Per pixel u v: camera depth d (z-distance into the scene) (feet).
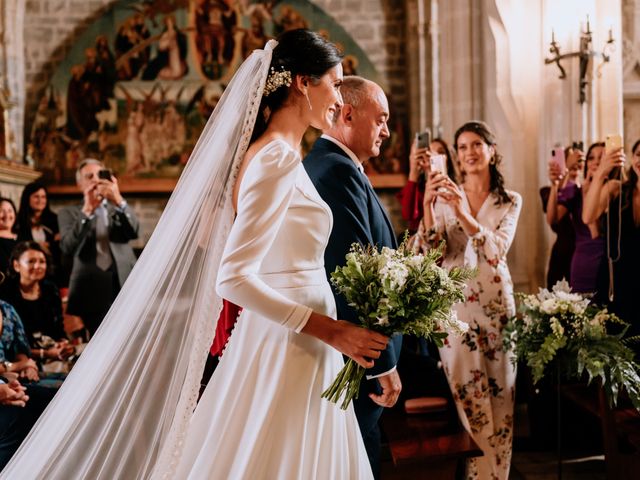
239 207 6.75
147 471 7.11
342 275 7.26
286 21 40.27
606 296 14.06
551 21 20.38
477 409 12.43
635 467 12.09
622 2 24.08
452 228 13.05
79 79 39.78
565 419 16.12
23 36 39.73
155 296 7.20
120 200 22.99
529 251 21.04
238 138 7.22
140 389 7.20
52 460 7.29
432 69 37.47
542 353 11.41
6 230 21.04
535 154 21.34
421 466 11.01
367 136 9.60
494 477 12.53
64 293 25.73
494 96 21.34
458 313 12.60
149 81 39.86
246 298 6.55
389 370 8.45
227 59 40.04
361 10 40.52
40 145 39.65
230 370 7.31
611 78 20.13
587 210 14.35
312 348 7.16
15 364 12.44
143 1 39.83
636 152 13.60
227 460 6.95
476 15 22.35
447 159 17.94
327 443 7.29
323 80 7.43
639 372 12.06
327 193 8.91
